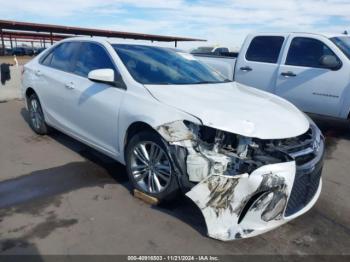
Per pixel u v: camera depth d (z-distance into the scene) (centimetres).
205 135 280
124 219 299
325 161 479
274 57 636
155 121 298
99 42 410
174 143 281
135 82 344
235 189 253
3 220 290
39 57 535
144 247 262
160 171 312
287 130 288
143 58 392
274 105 339
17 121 631
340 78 552
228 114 288
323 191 378
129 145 336
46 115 500
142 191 330
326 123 706
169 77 376
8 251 250
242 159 263
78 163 428
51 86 465
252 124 278
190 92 341
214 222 260
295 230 296
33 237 268
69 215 302
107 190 354
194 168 271
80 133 420
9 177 379
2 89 820
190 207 321
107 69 356
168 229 286
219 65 727
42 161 432
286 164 261
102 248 259
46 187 357
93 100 379
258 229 258
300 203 286
